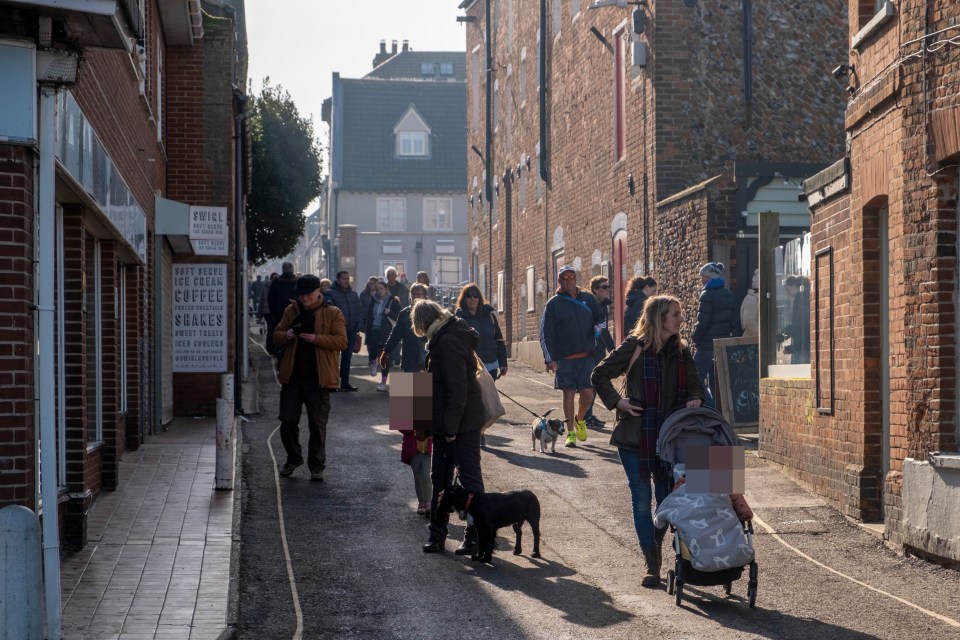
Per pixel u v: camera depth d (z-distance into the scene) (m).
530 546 10.19
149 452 14.89
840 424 11.86
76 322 9.85
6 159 7.44
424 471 11.38
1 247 7.41
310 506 11.73
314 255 103.56
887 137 10.63
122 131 12.55
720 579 8.23
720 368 15.97
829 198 12.28
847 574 9.30
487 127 40.56
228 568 8.85
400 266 73.50
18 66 7.45
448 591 8.63
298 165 43.00
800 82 22.50
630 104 23.88
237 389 19.27
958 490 9.14
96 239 12.07
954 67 9.44
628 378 8.81
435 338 10.00
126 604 7.84
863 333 11.29
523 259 35.62
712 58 22.44
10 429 7.44
